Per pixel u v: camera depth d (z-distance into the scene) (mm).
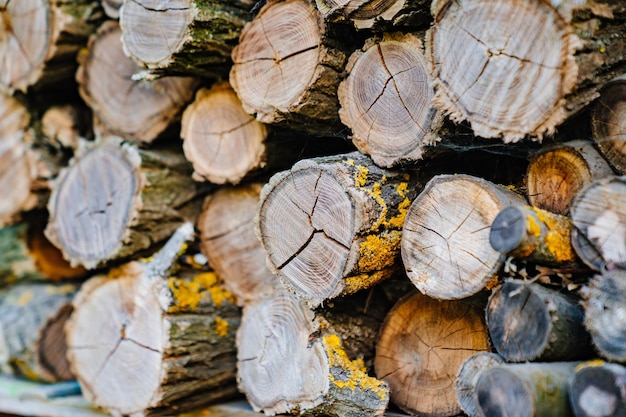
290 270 2084
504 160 2146
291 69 2162
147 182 2578
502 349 1770
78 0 2840
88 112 3209
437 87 1832
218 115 2510
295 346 2215
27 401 2928
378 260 1990
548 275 1777
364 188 1954
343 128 2334
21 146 3105
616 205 1666
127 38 2387
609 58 1707
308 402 2143
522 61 1673
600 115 1818
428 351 2180
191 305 2518
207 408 2607
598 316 1628
